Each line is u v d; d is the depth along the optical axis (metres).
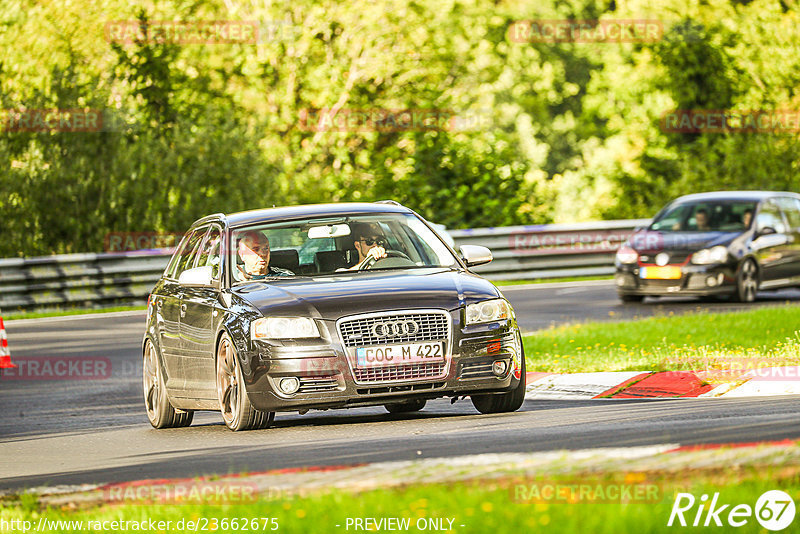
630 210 144.00
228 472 27.33
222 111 117.19
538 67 185.12
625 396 40.62
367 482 23.05
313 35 131.50
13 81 114.44
